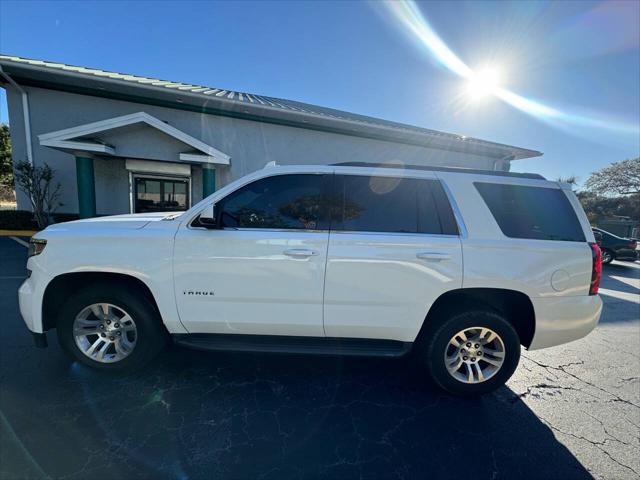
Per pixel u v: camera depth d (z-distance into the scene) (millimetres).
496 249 2611
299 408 2471
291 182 2736
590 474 1983
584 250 2699
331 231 2611
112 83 9125
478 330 2697
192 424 2227
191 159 9555
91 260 2572
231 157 11109
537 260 2629
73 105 9617
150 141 9508
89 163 8875
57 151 9734
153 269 2578
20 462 1842
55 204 9852
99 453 1934
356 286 2572
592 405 2703
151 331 2723
